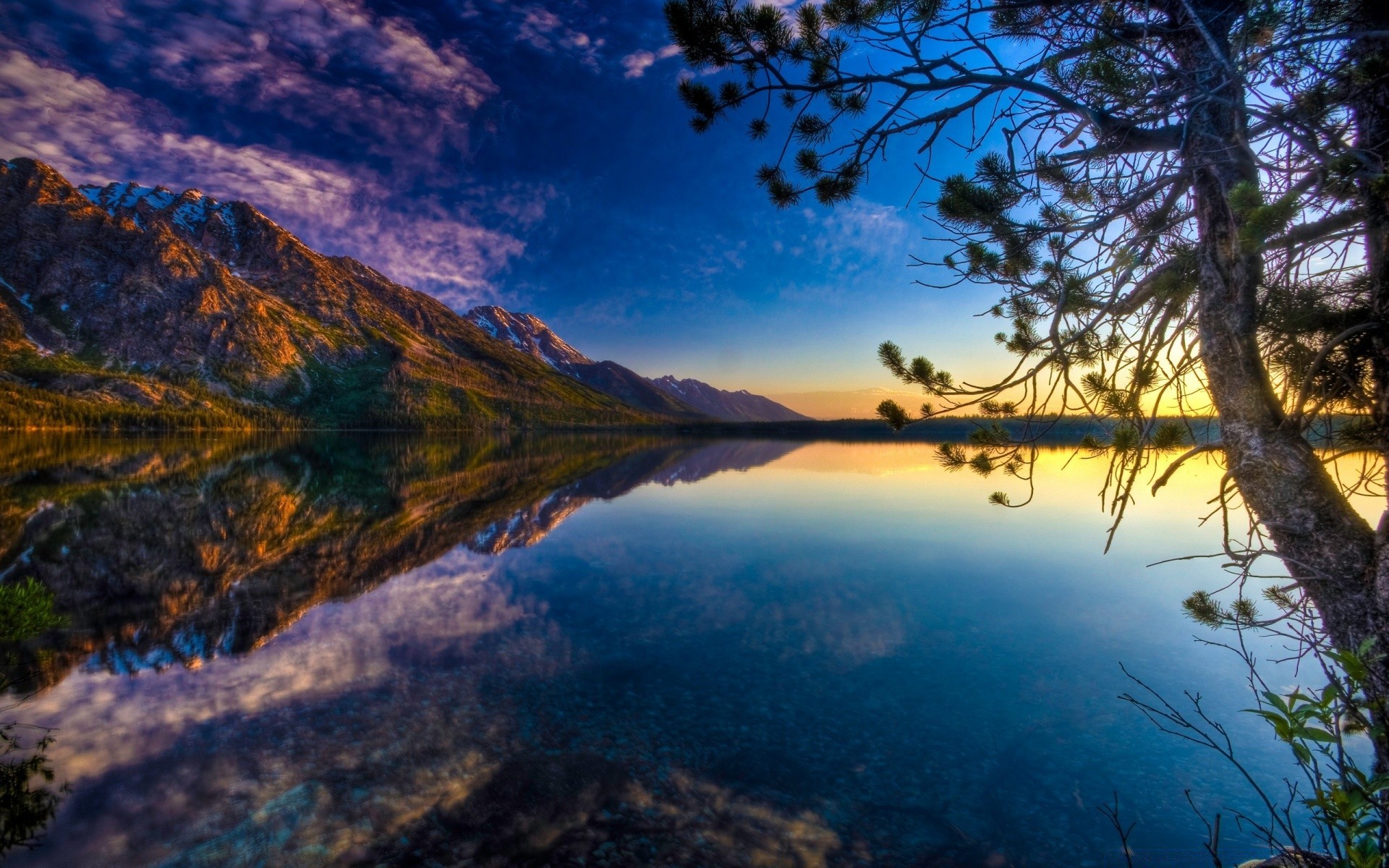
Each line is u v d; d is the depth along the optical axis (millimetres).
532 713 7516
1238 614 4305
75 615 11500
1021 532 20203
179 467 44375
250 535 19531
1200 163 3512
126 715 7414
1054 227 4398
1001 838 5324
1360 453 3885
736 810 5695
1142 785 6062
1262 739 6844
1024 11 4324
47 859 4883
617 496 30531
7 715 7430
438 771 6254
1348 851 2129
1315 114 3268
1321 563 3109
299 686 8258
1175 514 23172
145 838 5168
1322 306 3750
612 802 5793
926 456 66250
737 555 16828
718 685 8367
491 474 44469
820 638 10227
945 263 5223
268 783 5980
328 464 52656
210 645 9859
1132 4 3898
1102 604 12117
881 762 6539
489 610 11781
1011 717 7484
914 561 16078
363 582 13961
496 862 4973
